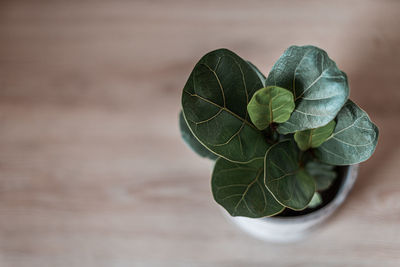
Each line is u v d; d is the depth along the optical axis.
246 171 0.70
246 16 1.00
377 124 0.91
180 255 0.90
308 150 0.73
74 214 0.93
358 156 0.70
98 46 1.01
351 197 0.89
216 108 0.66
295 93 0.66
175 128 0.96
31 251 0.92
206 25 1.00
